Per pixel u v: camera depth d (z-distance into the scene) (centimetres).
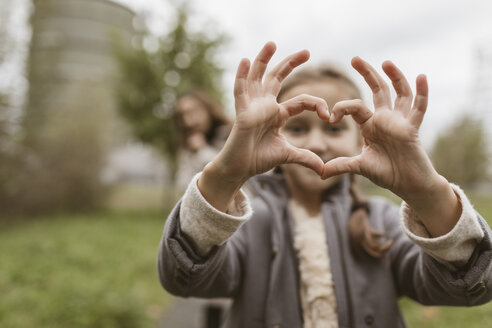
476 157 1461
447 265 87
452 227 82
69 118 1184
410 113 76
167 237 91
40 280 434
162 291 430
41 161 1056
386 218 131
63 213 1123
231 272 109
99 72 2830
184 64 1221
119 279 452
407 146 76
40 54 1045
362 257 117
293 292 115
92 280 431
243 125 77
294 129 119
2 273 452
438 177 78
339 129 119
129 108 1224
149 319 343
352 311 109
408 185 78
